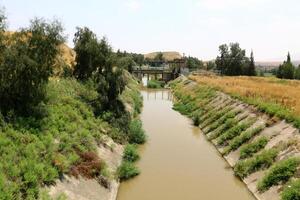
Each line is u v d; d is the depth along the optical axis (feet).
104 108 117.19
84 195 64.28
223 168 94.79
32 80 80.48
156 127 144.87
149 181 85.05
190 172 91.40
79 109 100.94
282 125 93.91
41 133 72.08
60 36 85.51
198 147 115.03
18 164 57.82
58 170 63.67
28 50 81.56
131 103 167.73
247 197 76.38
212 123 135.95
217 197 76.54
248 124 108.58
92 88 120.16
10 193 48.80
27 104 79.92
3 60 76.95
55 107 89.92
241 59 364.79
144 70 355.77
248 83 196.95
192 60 482.69
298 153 76.07
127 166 87.92
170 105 211.61
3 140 62.23
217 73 378.73
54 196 57.11
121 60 132.36
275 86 170.30
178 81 318.86
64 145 73.51
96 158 77.77
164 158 102.94
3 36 78.74
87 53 128.67
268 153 82.99
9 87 77.66
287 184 68.64
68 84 113.39
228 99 148.87
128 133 116.06
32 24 83.66
